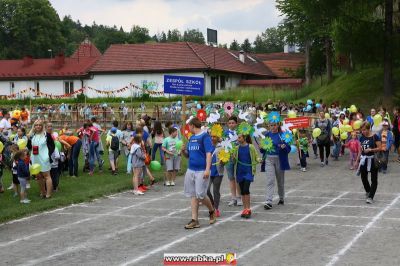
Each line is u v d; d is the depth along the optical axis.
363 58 36.25
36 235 10.24
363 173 12.97
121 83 62.41
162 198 14.43
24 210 12.55
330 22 38.38
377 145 12.77
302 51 81.44
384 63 36.22
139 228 10.65
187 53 61.44
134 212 12.43
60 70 66.25
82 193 14.91
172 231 10.27
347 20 35.62
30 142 14.73
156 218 11.64
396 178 17.16
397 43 35.06
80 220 11.62
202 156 10.42
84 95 58.38
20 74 66.75
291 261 7.97
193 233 10.04
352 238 9.38
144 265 7.98
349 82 43.91
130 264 8.05
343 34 35.53
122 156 24.27
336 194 14.34
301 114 33.69
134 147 15.20
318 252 8.47
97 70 62.94
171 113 39.81
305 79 66.12
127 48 64.31
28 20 99.25
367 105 38.66
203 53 63.12
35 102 58.12
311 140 23.83
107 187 15.84
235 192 12.87
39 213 12.55
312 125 25.55
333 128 21.48
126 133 19.06
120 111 41.66
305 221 10.92
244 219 11.24
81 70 65.06
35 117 42.38
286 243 9.09
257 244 9.06
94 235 10.09
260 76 70.06
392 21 35.94
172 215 11.95
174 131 16.81
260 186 16.17
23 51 100.44
